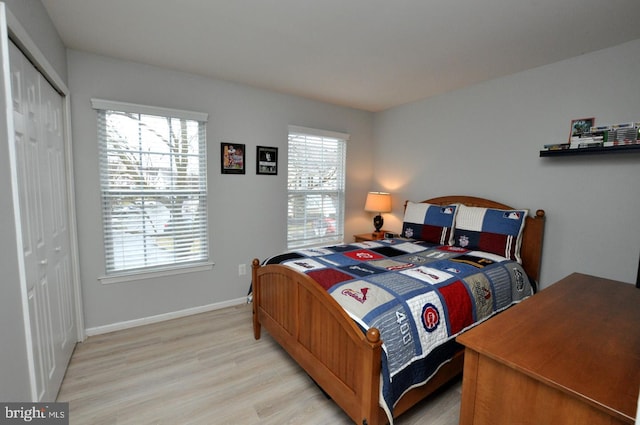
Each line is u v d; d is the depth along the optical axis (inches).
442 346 64.8
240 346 95.5
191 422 64.9
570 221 97.0
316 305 67.4
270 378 80.0
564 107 97.0
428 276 76.1
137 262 107.4
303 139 144.9
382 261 90.6
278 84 122.7
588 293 60.5
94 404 69.5
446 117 131.7
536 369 34.4
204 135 116.0
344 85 123.0
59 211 80.4
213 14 72.6
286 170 138.0
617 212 87.6
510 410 36.7
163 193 110.2
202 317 116.3
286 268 79.0
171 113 107.3
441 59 97.2
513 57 95.1
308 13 71.7
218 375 81.0
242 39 85.1
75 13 72.1
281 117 134.1
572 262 97.0
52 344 68.9
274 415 67.2
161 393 73.7
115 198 102.0
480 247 107.3
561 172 98.3
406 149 150.4
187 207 115.4
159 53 94.7
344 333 58.9
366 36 82.6
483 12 70.1
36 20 63.9
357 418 55.7
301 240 148.3
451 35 81.4
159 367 84.0
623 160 85.7
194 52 93.9
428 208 128.5
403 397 58.4
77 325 95.0
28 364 50.1
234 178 124.3
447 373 68.6
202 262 119.7
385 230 162.2
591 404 29.6
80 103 93.4
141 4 68.5
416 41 85.0
